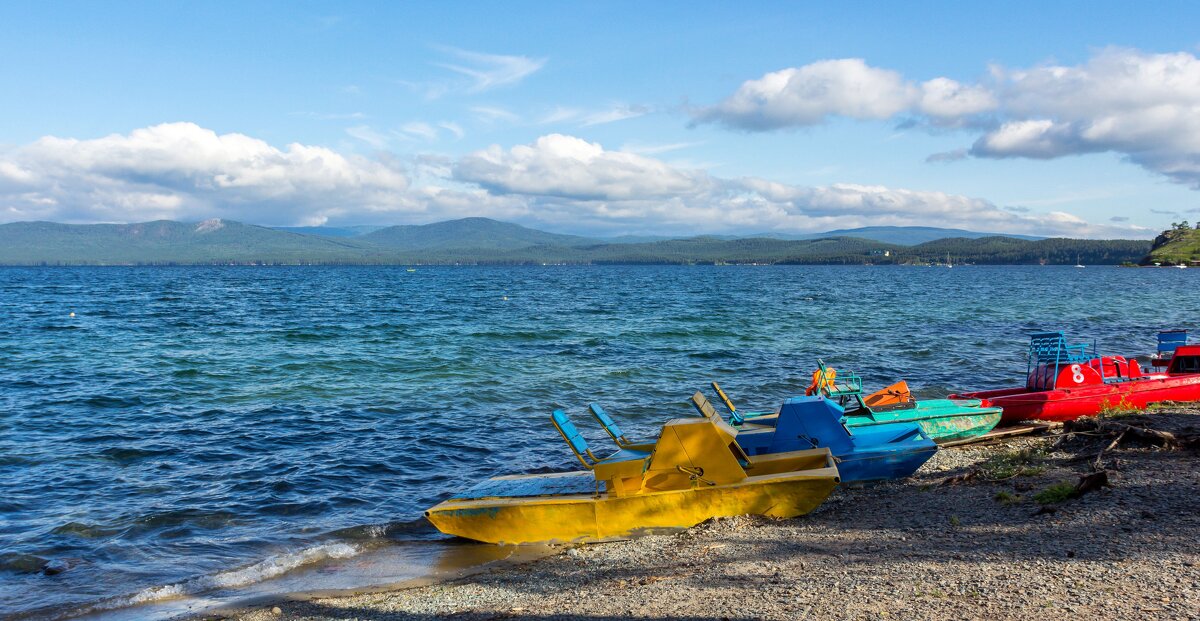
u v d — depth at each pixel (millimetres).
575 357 33594
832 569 9180
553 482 13305
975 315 57062
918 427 14781
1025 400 17812
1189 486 10781
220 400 23531
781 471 12930
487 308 71562
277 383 26688
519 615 8711
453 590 9977
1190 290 100500
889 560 9289
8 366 30484
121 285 131625
